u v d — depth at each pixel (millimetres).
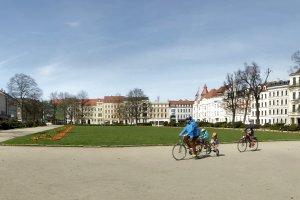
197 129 17016
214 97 163000
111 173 12258
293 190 9836
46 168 13203
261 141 31391
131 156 17469
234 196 9055
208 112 171625
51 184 10250
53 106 150875
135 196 8914
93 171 12633
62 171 12547
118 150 20641
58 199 8516
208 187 10102
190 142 17000
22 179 10953
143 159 16281
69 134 40625
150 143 26125
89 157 16812
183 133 17047
